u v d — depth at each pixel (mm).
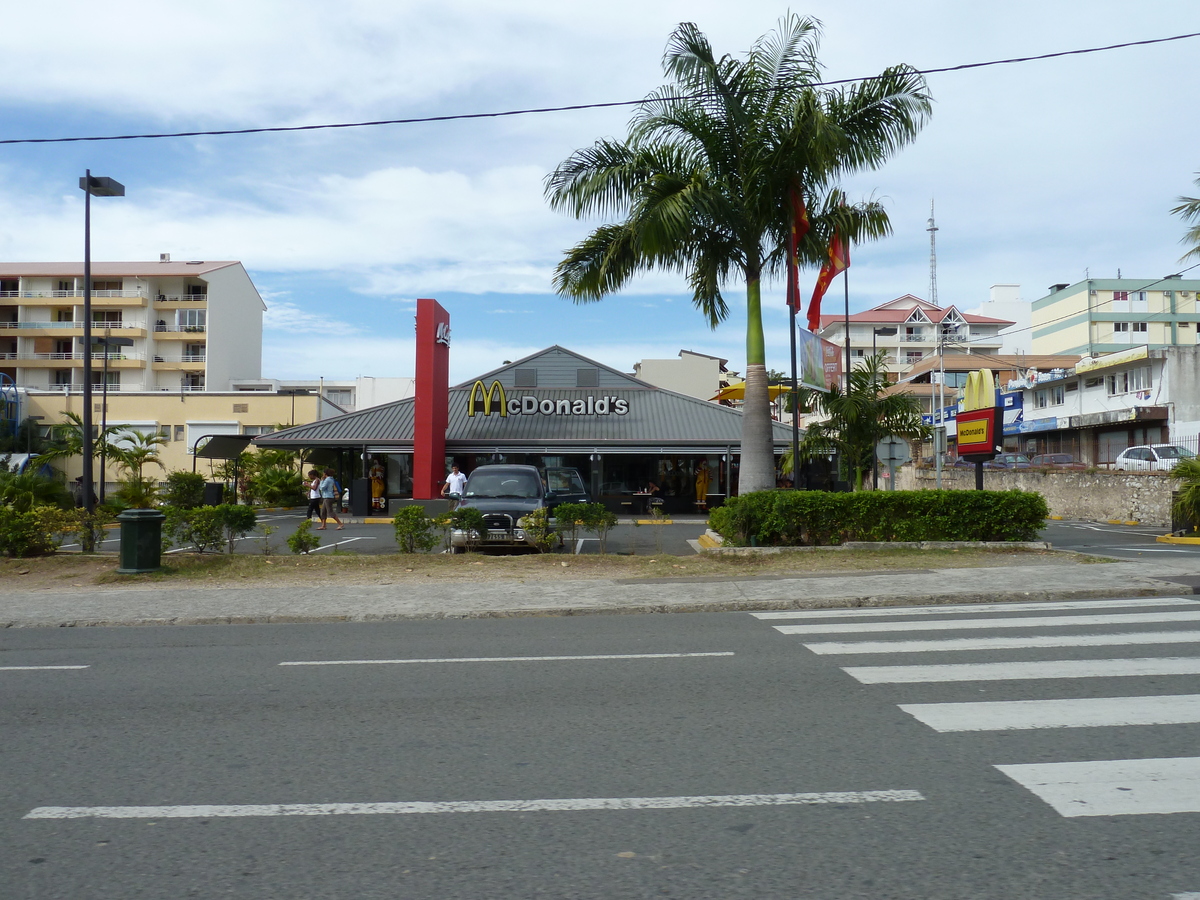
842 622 9625
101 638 9617
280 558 15516
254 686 6953
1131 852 3643
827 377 21594
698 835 3877
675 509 33688
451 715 5934
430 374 30203
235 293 69625
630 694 6430
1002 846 3715
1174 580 11898
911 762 4793
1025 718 5582
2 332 64000
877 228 17203
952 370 63719
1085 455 46812
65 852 3791
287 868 3605
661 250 15914
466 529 16688
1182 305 72812
